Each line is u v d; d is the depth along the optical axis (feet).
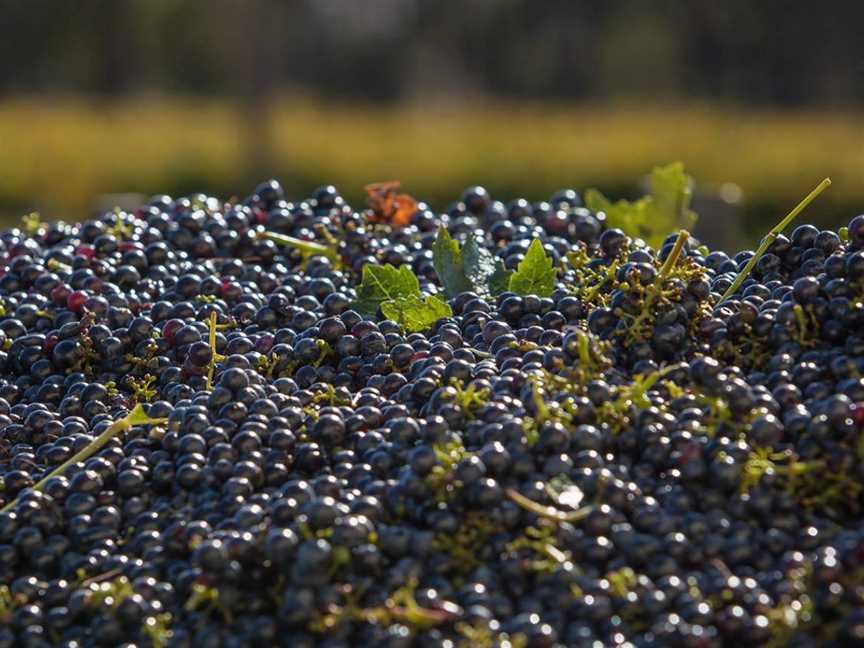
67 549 3.96
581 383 3.97
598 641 3.69
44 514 3.96
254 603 3.79
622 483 3.83
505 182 26.76
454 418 3.95
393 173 27.43
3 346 4.51
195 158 27.89
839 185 23.36
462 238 4.90
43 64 49.08
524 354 4.15
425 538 3.78
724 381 3.93
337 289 4.72
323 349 4.34
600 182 26.37
